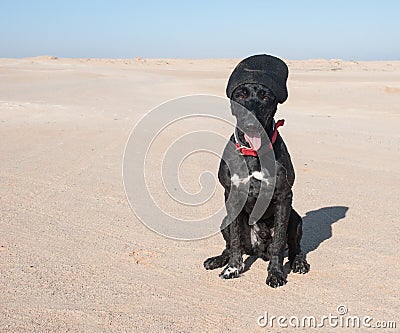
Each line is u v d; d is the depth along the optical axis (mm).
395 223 2910
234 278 2309
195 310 2039
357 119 7309
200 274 2344
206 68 24047
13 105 7766
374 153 4707
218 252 2578
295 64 28312
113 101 9133
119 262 2438
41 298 2096
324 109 8609
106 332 1885
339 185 3633
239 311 2039
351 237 2729
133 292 2164
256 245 2432
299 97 10195
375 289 2195
